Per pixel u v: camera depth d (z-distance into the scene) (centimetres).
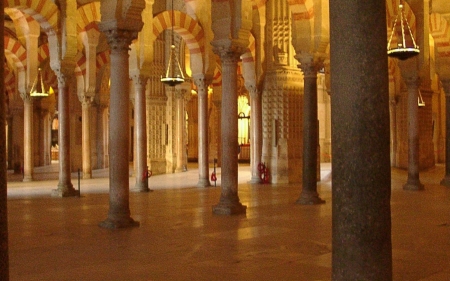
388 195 411
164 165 2372
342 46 414
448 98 1686
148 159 2305
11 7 1345
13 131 2527
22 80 1894
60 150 1430
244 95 3388
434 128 3053
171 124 2400
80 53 2044
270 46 1827
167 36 2359
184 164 2492
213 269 591
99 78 2727
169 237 794
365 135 405
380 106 409
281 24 1812
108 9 898
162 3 2164
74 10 1437
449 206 1160
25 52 1880
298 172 1822
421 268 595
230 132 1050
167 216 1019
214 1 1062
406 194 1430
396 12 1505
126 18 899
